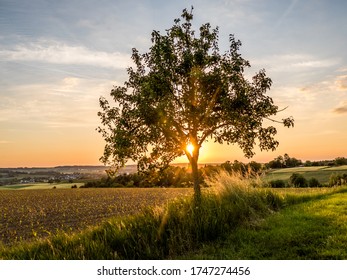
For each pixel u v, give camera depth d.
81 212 32.59
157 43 12.17
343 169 77.88
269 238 9.14
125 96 13.46
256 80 12.86
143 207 12.45
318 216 11.30
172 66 12.37
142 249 8.91
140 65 13.76
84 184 108.06
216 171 15.07
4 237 20.78
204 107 12.52
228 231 10.15
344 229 9.31
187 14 12.80
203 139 13.23
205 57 12.42
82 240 9.33
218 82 11.94
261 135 12.86
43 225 25.30
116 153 12.38
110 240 9.34
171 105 12.02
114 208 34.44
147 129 12.81
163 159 13.88
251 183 15.27
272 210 13.45
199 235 9.57
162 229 9.54
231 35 12.55
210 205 11.70
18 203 45.38
